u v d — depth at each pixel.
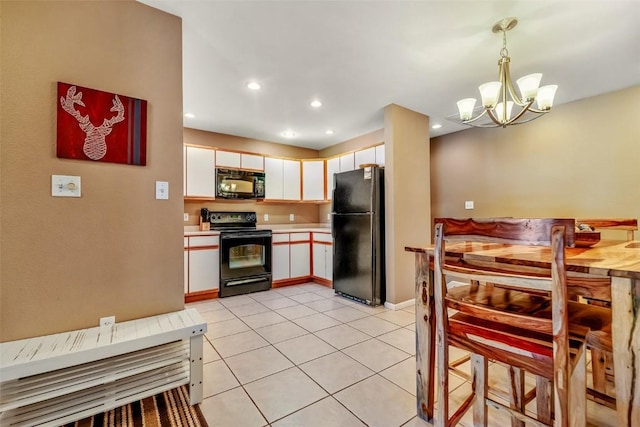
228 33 2.01
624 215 2.78
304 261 4.47
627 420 0.96
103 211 1.63
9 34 1.42
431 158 4.54
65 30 1.54
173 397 1.63
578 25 1.91
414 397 1.65
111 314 1.64
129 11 1.71
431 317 1.47
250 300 3.56
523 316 1.02
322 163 4.66
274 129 4.16
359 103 3.22
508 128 3.66
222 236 3.69
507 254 1.29
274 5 1.74
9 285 1.41
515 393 1.33
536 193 3.40
